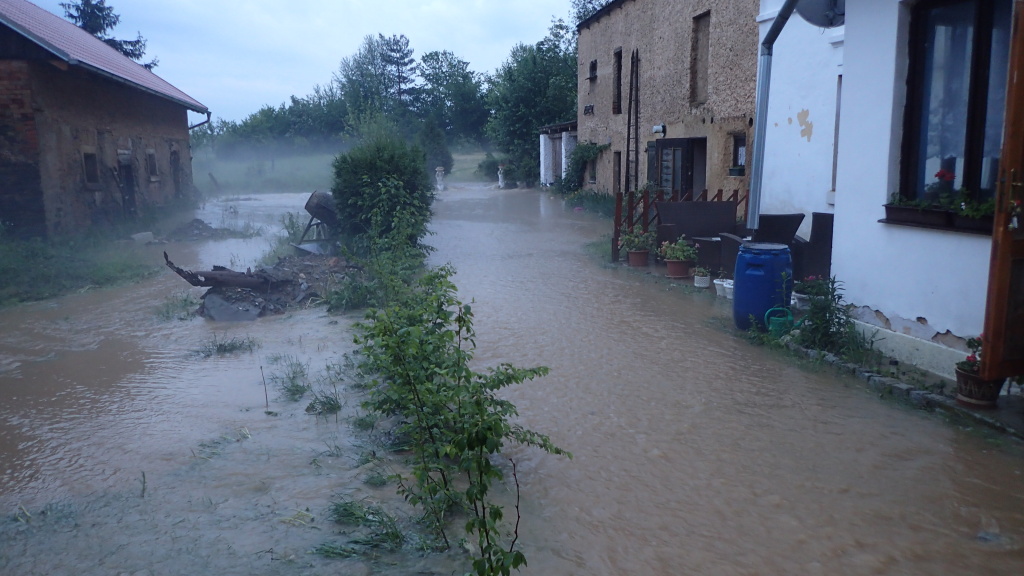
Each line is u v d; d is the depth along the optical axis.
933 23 6.60
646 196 13.06
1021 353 5.38
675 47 17.50
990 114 6.05
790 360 7.23
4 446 5.58
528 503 4.47
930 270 6.56
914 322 6.80
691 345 7.84
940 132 6.61
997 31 5.96
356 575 3.69
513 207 25.28
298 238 16.05
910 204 6.71
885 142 7.03
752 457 5.06
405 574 3.70
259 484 4.78
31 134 14.98
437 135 46.22
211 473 4.98
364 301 10.14
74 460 5.28
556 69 37.16
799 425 5.61
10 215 15.20
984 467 4.85
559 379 6.79
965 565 3.75
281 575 3.71
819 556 3.85
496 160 42.91
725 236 10.79
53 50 14.69
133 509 4.47
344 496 4.57
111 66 18.61
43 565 3.88
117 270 13.09
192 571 3.76
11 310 10.49
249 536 4.11
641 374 6.89
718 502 4.45
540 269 12.77
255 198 32.69
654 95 19.25
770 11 12.18
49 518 4.40
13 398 6.68
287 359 7.72
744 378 6.73
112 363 7.77
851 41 7.42
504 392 6.46
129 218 19.25
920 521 4.19
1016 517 4.21
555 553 3.91
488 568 3.01
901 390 6.16
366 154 14.08
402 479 4.72
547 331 8.50
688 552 3.91
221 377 7.20
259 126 58.41
